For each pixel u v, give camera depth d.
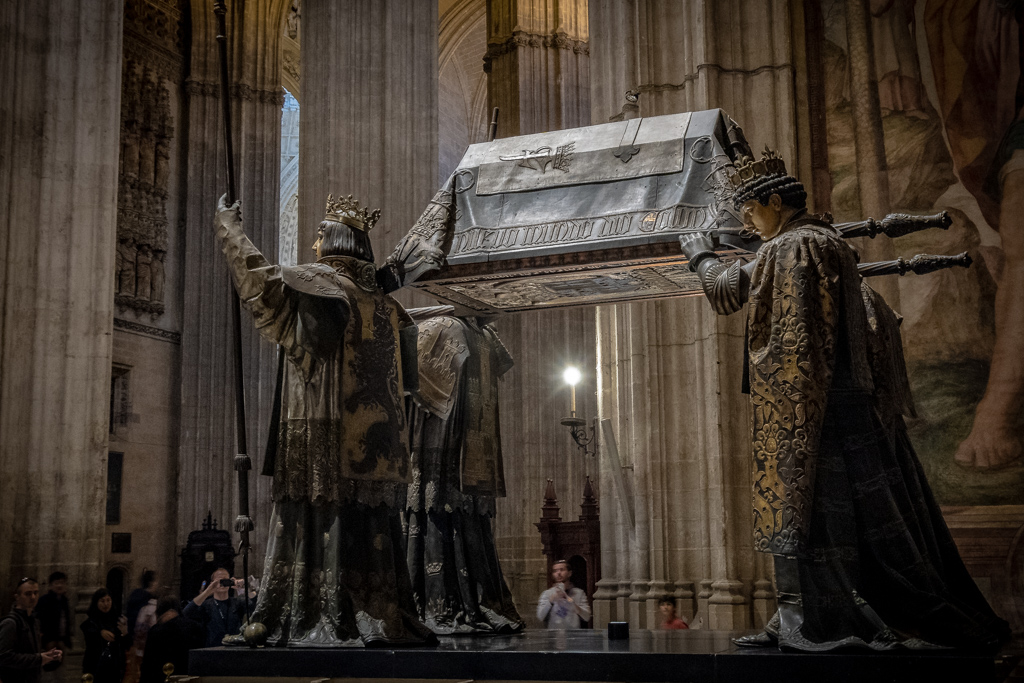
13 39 12.40
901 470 3.69
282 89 25.16
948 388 8.99
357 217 4.44
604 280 4.79
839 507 3.28
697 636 4.57
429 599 4.81
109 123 13.28
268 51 25.03
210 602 8.23
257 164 24.39
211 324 23.39
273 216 24.39
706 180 4.37
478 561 5.02
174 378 23.05
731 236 4.05
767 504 3.32
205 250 23.66
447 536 4.92
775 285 3.40
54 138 12.74
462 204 4.80
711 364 9.41
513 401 21.19
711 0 9.81
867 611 3.18
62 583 11.25
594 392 20.88
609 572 10.73
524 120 22.16
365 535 4.13
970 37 9.41
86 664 8.30
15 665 7.24
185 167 23.88
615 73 10.55
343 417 4.06
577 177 4.66
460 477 4.91
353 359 4.15
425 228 4.68
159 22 23.75
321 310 4.04
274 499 4.02
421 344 5.01
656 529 9.49
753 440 3.41
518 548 20.52
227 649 3.87
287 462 4.01
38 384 12.17
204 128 24.14
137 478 21.78
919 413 9.07
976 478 8.77
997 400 8.78
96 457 12.44
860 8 9.80
